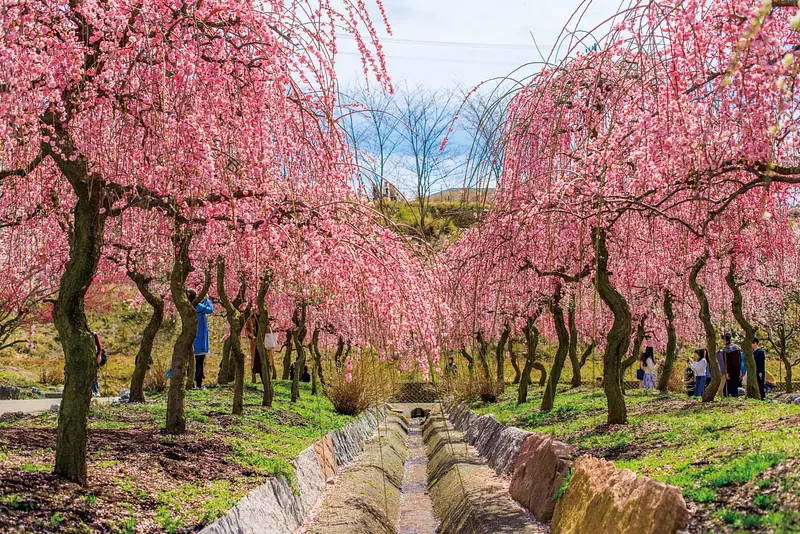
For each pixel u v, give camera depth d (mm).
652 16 5734
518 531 6645
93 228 5777
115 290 16844
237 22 6195
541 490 7355
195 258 11461
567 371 25938
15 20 5094
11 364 26734
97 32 5797
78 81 5730
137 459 6766
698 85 5773
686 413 9664
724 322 17484
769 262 13000
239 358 11500
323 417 13562
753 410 8648
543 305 14555
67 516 4688
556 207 8578
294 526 7176
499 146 8102
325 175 6797
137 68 5703
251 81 6074
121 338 30156
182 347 8672
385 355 7801
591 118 8906
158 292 15656
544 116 8820
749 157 5703
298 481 8133
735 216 8312
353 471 10656
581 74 8555
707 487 4855
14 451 6152
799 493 4148
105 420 9211
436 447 14789
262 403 13570
